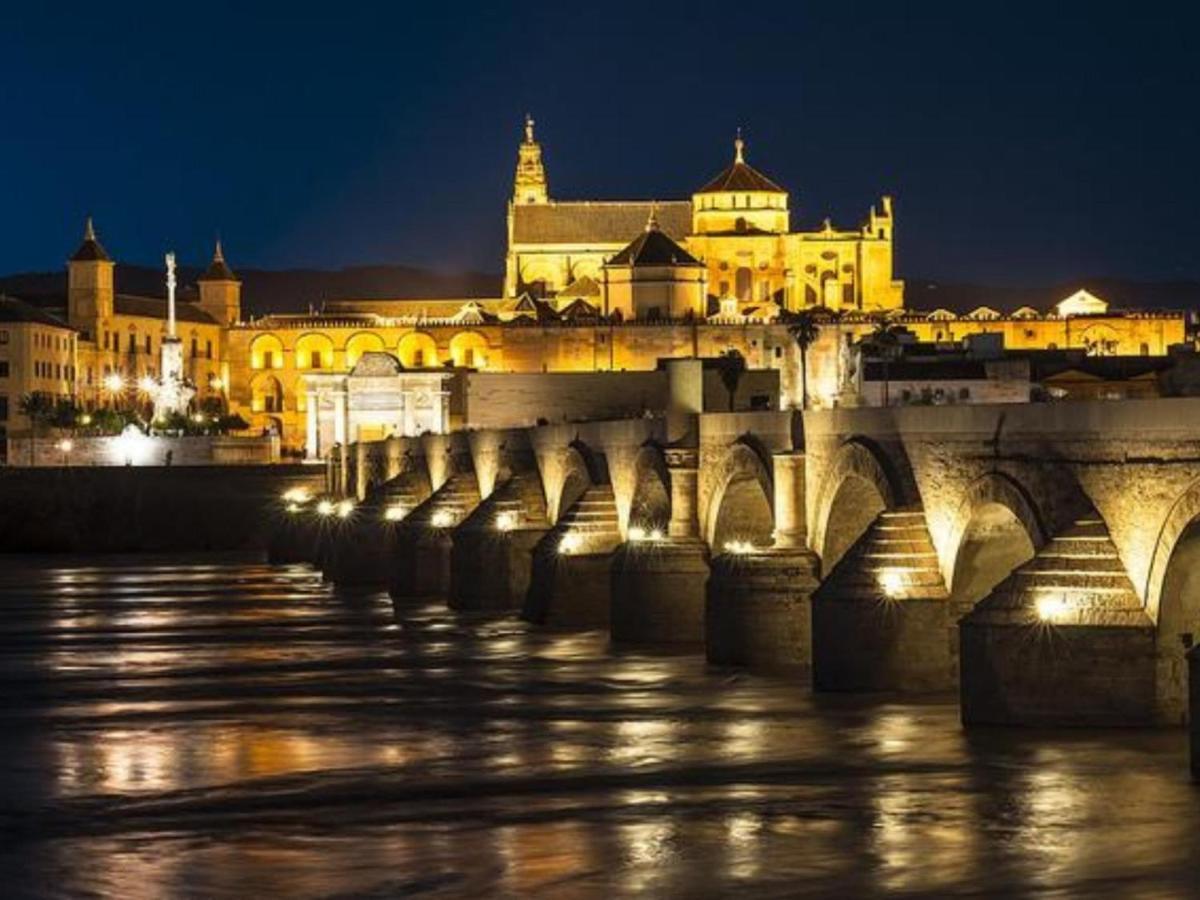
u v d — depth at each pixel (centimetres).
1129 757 7456
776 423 11175
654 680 10512
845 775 7619
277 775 8138
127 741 9050
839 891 6006
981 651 8025
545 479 15788
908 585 9294
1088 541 7969
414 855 6625
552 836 6844
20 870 6531
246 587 19025
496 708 9788
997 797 7044
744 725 8862
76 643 13400
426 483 19962
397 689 10631
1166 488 7619
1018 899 5841
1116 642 7831
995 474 8675
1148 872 6050
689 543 12319
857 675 9369
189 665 11994
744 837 6725
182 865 6569
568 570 13762
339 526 19850
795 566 10700
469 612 15500
